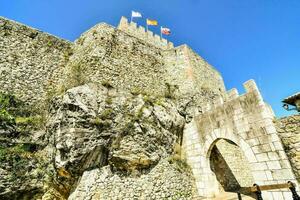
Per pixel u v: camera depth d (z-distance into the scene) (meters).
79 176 8.59
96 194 8.09
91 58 11.93
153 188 9.41
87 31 14.32
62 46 14.04
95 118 9.42
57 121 9.33
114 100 10.73
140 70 13.86
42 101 11.56
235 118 9.98
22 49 12.19
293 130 8.00
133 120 10.26
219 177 12.29
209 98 15.04
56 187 8.68
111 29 13.82
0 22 12.01
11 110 10.23
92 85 10.58
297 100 9.42
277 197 7.78
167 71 15.85
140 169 9.62
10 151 8.82
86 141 8.80
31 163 8.98
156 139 10.57
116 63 12.70
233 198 9.58
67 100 9.53
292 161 7.78
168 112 12.05
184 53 16.27
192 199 10.22
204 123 11.59
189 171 11.28
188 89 14.38
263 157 8.50
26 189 8.38
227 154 13.77
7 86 10.81
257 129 8.94
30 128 10.11
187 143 12.18
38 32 13.31
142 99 11.61
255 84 9.44
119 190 8.60
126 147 9.47
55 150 8.91
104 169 8.84
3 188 7.94
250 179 13.99
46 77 12.41
